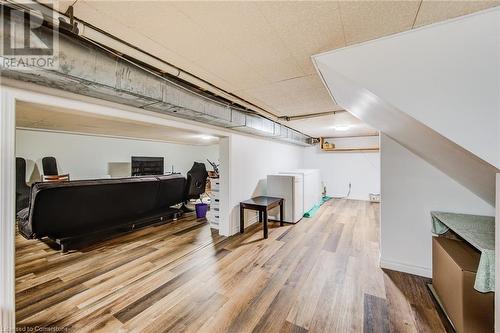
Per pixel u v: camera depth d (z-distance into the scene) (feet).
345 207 18.15
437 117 3.64
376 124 7.23
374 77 4.15
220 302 6.07
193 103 7.07
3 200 4.03
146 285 6.88
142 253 9.25
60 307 5.83
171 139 17.70
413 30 3.84
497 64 3.34
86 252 9.31
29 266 8.07
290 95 8.28
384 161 7.96
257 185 14.44
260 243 10.46
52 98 4.91
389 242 7.91
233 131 11.85
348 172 22.03
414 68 3.83
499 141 3.32
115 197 10.40
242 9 3.53
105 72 4.67
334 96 6.93
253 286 6.84
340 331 5.02
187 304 5.98
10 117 4.22
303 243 10.44
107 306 5.88
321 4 3.41
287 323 5.29
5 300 4.01
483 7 3.36
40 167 15.38
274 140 16.42
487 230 5.11
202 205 15.05
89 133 15.14
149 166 22.25
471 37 3.46
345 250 9.60
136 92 5.36
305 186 15.84
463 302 4.54
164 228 12.72
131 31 4.19
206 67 5.82
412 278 7.27
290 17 3.75
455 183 6.99
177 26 4.02
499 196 3.55
